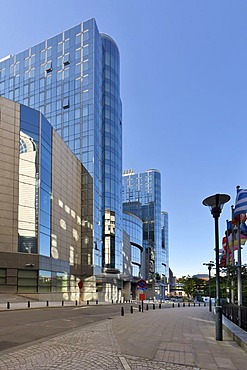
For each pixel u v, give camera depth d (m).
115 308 35.78
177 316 23.42
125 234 90.62
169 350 9.60
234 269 22.64
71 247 57.44
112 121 74.69
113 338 11.73
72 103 69.69
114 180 72.56
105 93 74.81
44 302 40.19
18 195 43.69
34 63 77.12
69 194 57.97
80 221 63.00
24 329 14.41
